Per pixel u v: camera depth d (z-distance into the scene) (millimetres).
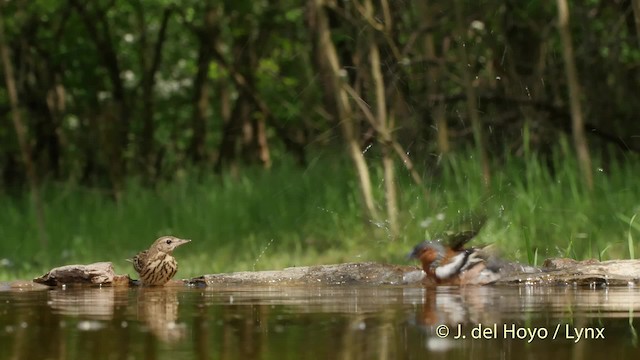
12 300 7637
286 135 23828
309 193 16016
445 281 8953
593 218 12688
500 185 13586
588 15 17906
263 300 7391
